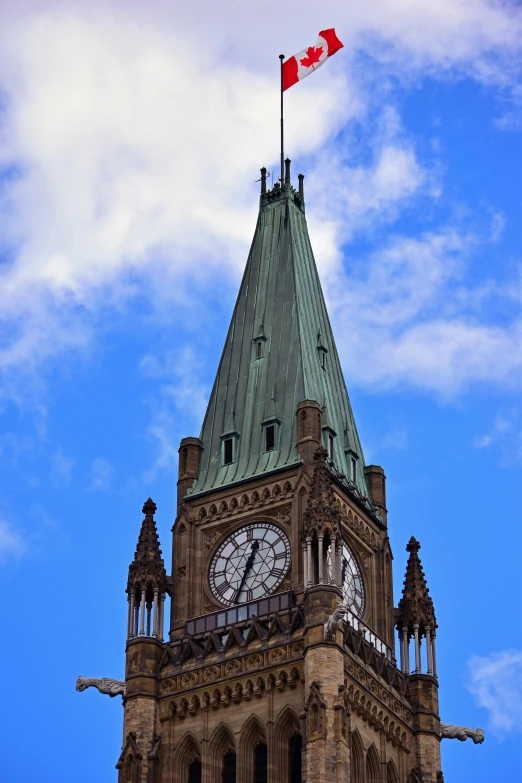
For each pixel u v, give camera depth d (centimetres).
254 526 14212
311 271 15675
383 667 13875
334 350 15388
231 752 13450
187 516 14438
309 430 14362
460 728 14138
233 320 15375
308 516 13725
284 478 14225
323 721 12950
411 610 14400
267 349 15050
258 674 13475
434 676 14200
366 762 13450
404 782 13775
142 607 14025
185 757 13550
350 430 14962
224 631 13838
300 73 16225
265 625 13688
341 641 13375
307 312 15275
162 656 13888
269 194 15988
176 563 14312
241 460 14550
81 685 13762
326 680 13112
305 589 13512
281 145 16138
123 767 13512
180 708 13650
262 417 14675
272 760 13200
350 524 14388
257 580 13988
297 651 13412
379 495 14838
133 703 13688
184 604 14112
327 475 13950
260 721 13375
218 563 14212
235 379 15025
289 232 15662
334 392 15050
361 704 13462
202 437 14850
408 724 13938
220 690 13562
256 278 15512
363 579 14388
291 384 14750
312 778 12781
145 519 14375
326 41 16212
